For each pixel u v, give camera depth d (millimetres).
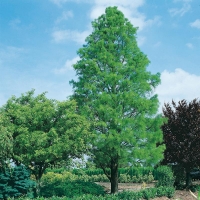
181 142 21875
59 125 18438
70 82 21438
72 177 27438
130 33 21469
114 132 18203
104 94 18844
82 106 20031
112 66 19938
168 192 17594
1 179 16844
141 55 20766
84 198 14125
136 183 31516
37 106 18250
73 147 18047
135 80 19625
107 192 21359
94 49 20547
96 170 38656
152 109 19516
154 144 19438
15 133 18547
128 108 19844
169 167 21062
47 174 26750
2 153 16312
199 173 25297
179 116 22594
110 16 21641
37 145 17156
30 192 17562
